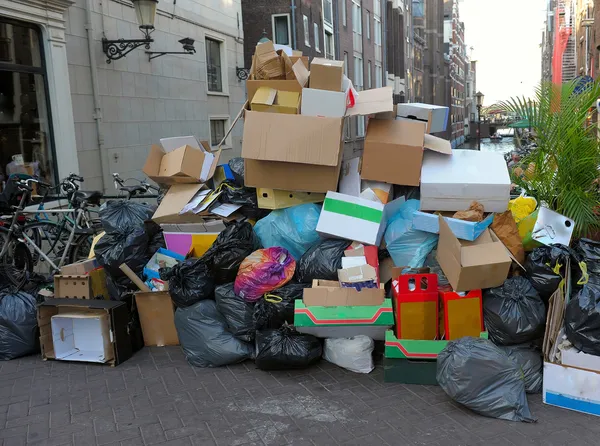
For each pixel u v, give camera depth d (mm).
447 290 3861
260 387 3752
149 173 5082
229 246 4262
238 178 5145
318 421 3268
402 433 3111
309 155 4348
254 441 3068
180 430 3203
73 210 6117
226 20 13414
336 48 25859
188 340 4172
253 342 4176
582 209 4320
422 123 4602
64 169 8094
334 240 4316
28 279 5215
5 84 7262
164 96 10836
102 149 8969
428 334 3783
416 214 4066
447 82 67562
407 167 4430
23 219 5934
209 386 3791
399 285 3773
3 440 3133
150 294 4504
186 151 4977
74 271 4797
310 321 3881
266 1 19578
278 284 4133
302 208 4562
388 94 4766
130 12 9711
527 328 3580
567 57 28938
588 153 4465
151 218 5039
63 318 4340
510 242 4035
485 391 3252
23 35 7523
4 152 7281
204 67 12422
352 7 29234
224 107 13516
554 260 3680
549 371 3385
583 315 3299
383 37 36344
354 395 3596
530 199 4379
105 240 4703
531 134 5074
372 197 4449
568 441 2977
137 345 4508
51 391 3764
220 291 4199
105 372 4078
